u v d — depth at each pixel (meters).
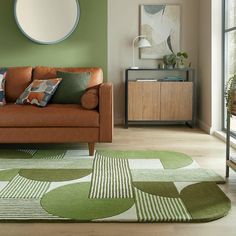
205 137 4.29
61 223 1.89
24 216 1.95
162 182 2.53
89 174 2.74
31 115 3.28
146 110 4.97
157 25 5.25
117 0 5.22
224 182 2.54
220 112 4.48
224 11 4.42
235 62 4.14
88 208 2.06
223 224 1.88
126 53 5.30
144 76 5.34
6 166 2.97
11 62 4.58
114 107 5.37
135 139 4.17
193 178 2.62
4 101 3.77
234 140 3.80
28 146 3.80
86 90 3.77
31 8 4.49
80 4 4.54
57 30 4.54
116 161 3.14
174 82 4.94
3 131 3.31
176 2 5.24
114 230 1.81
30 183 2.51
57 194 2.29
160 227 1.84
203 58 4.90
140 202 2.15
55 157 3.30
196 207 2.07
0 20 4.52
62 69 4.06
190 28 5.27
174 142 3.99
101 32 4.58
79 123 3.29
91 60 4.61
